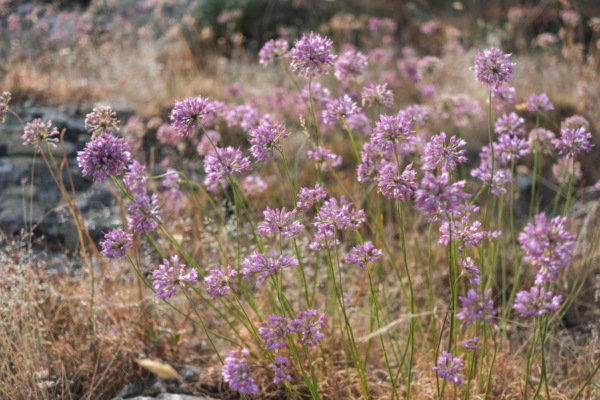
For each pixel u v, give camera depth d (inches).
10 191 169.0
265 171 183.8
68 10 354.3
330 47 83.7
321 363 106.0
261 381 102.4
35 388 91.5
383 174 72.6
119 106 227.1
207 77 272.4
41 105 221.1
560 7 355.3
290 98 202.2
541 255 60.4
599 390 92.4
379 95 96.6
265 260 73.4
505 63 76.9
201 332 118.6
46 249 144.3
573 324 131.3
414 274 143.2
